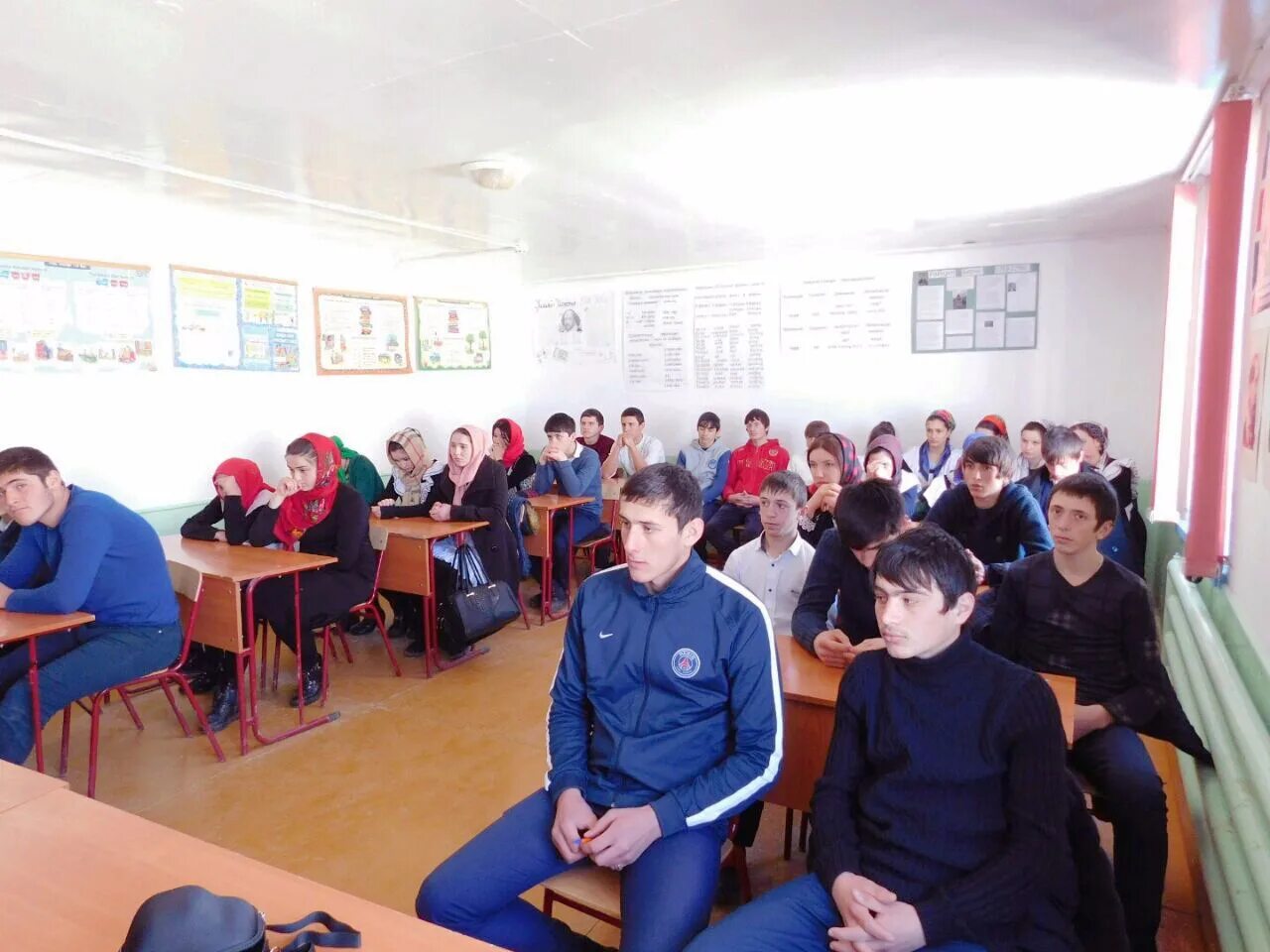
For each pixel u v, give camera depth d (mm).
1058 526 1931
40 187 3562
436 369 5883
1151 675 1855
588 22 1963
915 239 5008
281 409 4730
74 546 2420
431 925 960
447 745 2990
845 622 2152
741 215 4227
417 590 3689
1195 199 3268
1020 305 5188
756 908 1326
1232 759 1727
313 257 4875
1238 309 2439
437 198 3807
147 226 3996
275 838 2375
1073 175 3447
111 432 3910
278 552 3322
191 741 3008
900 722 1347
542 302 6711
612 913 1400
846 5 1890
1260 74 2273
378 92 2432
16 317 3541
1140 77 2338
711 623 1556
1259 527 1998
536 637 4250
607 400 6574
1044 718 1271
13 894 1001
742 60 2207
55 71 2271
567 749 1600
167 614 2688
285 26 1981
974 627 2199
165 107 2566
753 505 5312
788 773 1771
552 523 4730
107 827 1162
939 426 5008
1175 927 1942
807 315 5801
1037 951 1241
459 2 1854
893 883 1297
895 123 2754
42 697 2365
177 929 787
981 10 1924
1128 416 5016
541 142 2939
